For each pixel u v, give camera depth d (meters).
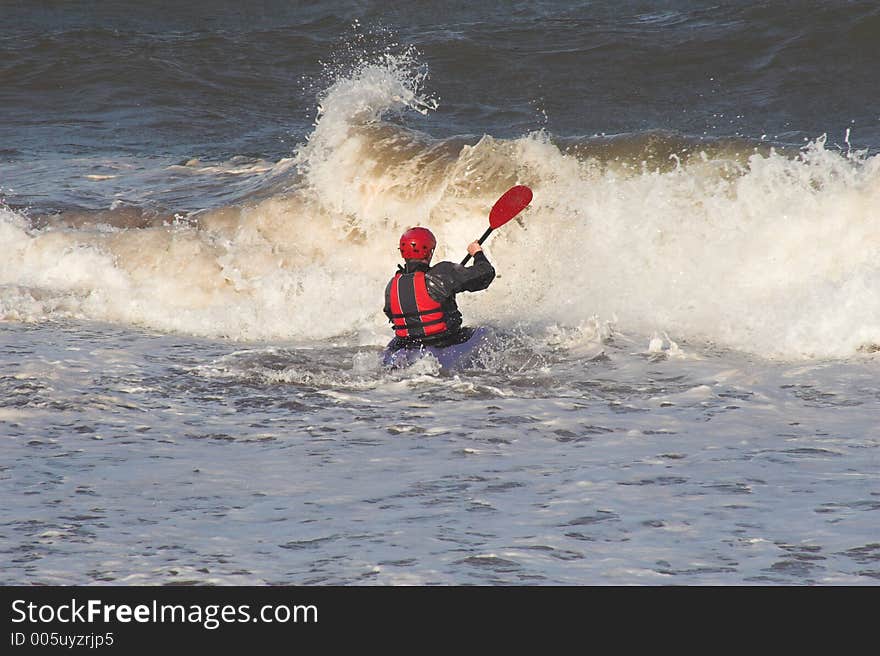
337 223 42.84
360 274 39.94
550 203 39.78
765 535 16.22
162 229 42.78
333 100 48.94
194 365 30.31
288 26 98.56
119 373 29.20
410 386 27.67
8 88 81.31
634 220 37.53
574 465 20.59
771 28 80.81
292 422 24.53
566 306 35.59
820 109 67.81
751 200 35.62
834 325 29.98
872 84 71.06
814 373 27.59
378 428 23.89
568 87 75.31
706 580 14.57
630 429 23.27
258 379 28.56
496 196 40.88
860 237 33.78
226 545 16.44
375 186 43.31
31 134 69.88
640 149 41.69
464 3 105.44
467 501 18.47
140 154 63.19
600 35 84.38
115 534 17.00
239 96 79.06
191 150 64.44
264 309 37.38
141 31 106.38
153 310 37.47
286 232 42.88
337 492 19.23
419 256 29.94
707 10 88.38
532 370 29.02
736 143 41.31
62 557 15.98
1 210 47.34
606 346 31.16
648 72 76.88
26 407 25.66
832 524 16.59
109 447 22.50
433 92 75.88
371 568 15.33
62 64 85.75
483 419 24.42
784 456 20.78
